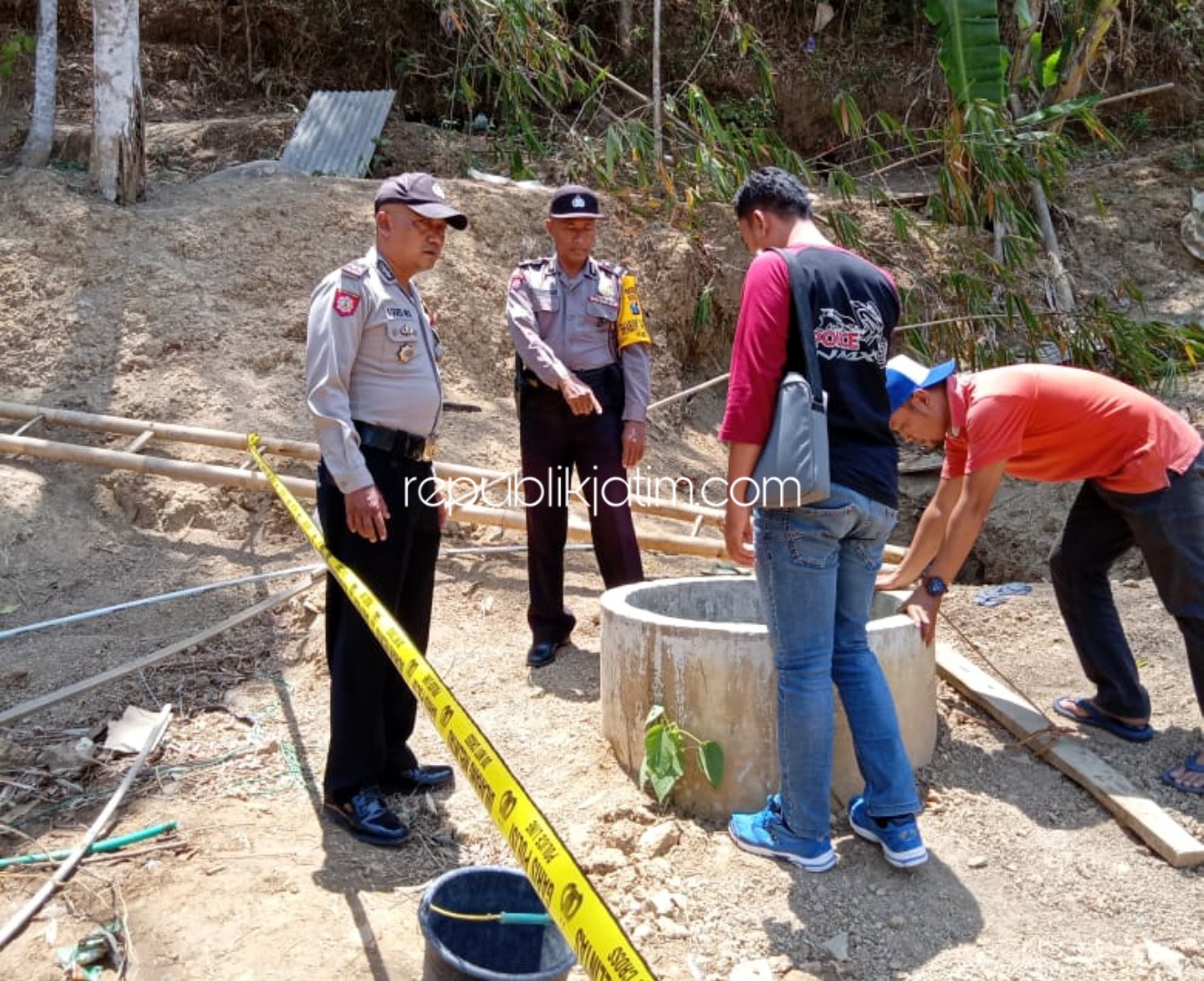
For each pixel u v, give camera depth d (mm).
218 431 5836
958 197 8633
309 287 7070
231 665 4441
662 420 7977
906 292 8812
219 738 3914
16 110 9438
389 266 3279
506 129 9602
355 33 11211
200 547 5469
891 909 3117
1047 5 10195
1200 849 3359
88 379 6254
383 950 2861
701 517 5934
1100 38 9562
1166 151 10977
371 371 3234
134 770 3564
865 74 11469
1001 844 3463
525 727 4098
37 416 5844
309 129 9383
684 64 11266
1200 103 11508
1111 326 8484
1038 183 9516
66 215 7000
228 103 10992
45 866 3146
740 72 11328
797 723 3129
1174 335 8633
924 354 8570
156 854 3211
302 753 3840
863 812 3361
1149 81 11555
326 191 7863
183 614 4844
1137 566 6398
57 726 3943
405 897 3102
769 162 9219
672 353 8336
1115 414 3670
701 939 2984
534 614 4617
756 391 3012
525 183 8820
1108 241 10125
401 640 2545
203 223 7227
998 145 8414
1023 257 8852
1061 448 3730
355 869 3199
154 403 6137
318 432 3141
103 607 4910
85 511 5551
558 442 4516
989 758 3938
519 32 8617
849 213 9148
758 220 3248
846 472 3029
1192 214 10148
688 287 8453
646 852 3305
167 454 5902
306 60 11297
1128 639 4863
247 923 2934
